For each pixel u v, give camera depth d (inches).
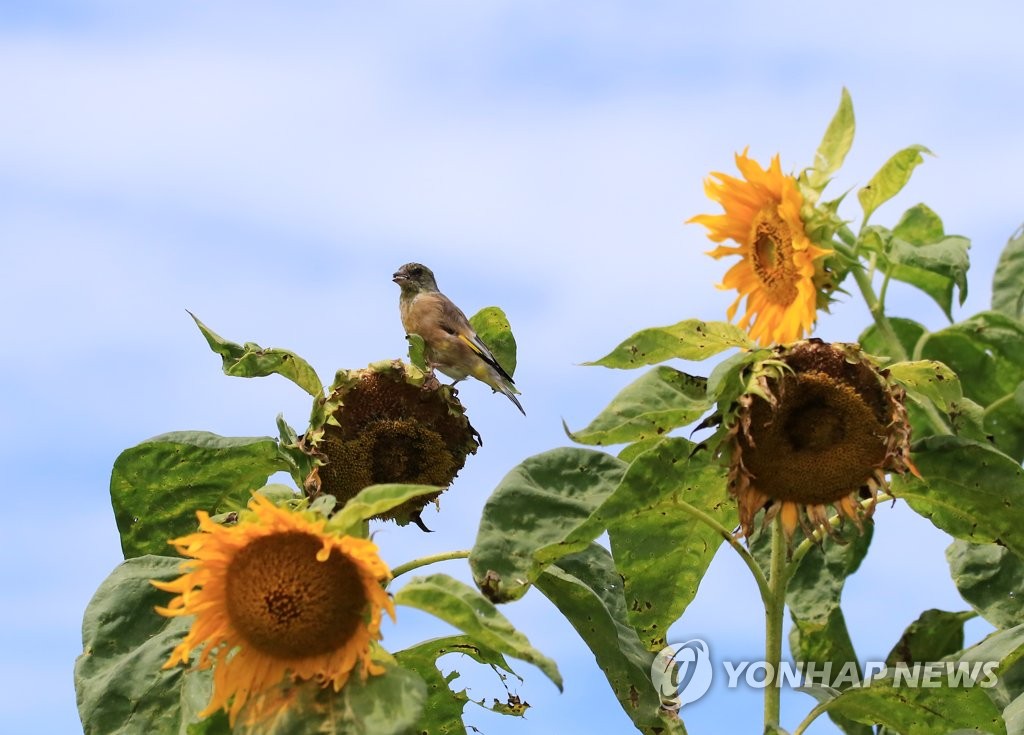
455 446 343.0
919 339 459.2
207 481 347.3
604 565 344.2
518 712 342.0
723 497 323.3
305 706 258.7
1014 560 382.6
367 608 263.6
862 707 324.8
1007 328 437.4
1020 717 333.1
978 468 325.7
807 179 372.5
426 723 344.5
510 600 294.4
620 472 314.2
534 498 307.7
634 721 318.3
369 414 337.4
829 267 371.6
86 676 297.4
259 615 263.3
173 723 287.1
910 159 376.2
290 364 350.3
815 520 305.7
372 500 260.4
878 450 302.7
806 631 409.1
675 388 314.7
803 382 301.3
